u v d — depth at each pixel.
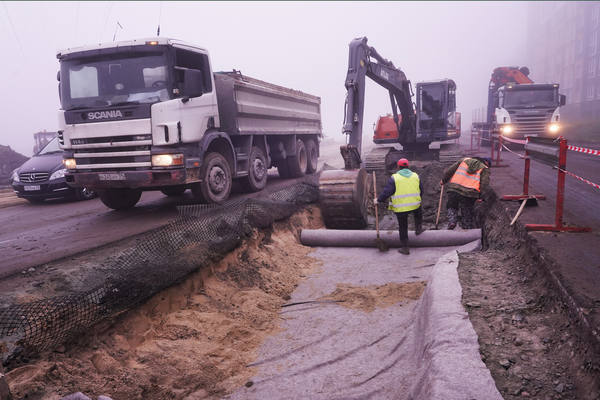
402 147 18.66
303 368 4.04
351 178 8.82
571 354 2.96
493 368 2.93
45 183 9.92
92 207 9.23
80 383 3.27
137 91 6.98
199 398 3.63
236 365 4.15
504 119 19.59
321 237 8.12
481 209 8.43
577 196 7.46
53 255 5.25
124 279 4.39
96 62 7.18
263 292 5.83
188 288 5.10
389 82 13.37
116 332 4.00
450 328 3.47
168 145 6.96
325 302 5.64
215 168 8.12
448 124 15.63
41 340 3.40
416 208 7.36
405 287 5.83
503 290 4.23
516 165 12.98
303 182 10.98
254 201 7.90
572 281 3.56
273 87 10.91
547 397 2.63
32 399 2.95
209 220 6.46
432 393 2.65
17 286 4.27
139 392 3.45
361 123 10.77
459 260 5.29
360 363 4.04
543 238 4.86
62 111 7.23
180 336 4.37
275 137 11.57
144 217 7.57
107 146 7.03
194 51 7.56
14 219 8.20
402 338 4.38
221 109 8.55
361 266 7.02
